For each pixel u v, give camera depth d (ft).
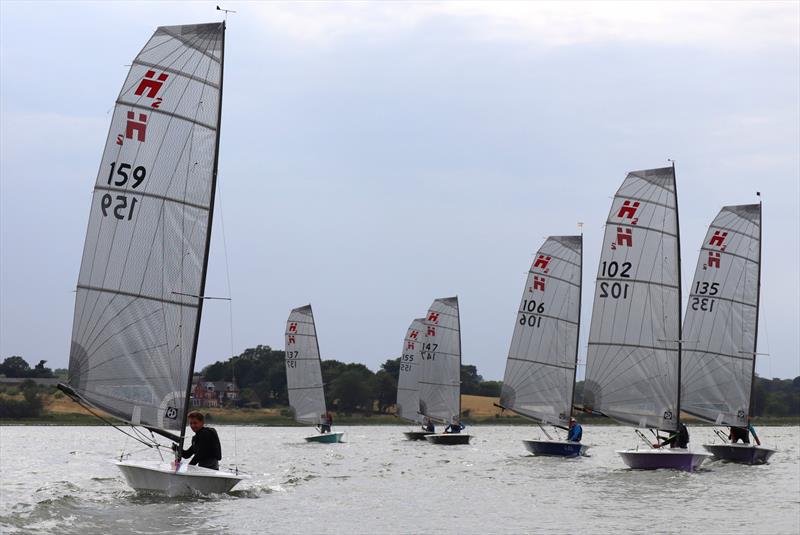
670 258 174.91
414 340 352.49
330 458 226.99
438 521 105.40
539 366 227.20
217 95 114.62
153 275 112.88
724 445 191.11
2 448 285.02
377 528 99.35
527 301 229.66
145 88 113.29
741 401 200.44
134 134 112.98
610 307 178.60
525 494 133.49
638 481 152.05
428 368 320.91
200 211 114.01
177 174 113.60
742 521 106.11
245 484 138.92
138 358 112.57
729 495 131.64
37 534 85.92
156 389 112.57
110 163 112.68
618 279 178.09
